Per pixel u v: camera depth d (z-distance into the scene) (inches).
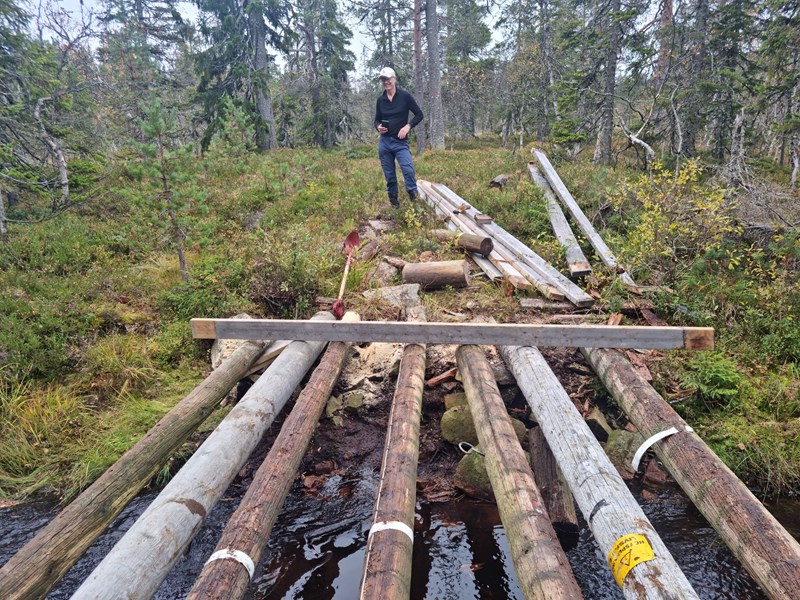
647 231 241.1
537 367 149.9
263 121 682.2
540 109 854.5
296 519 135.0
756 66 435.8
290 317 216.7
